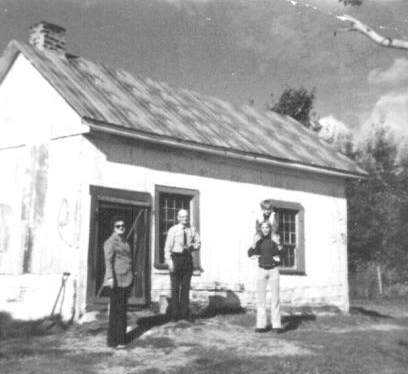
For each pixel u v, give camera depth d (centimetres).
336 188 1839
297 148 1780
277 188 1655
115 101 1396
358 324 1397
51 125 1320
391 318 1597
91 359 877
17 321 1251
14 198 1373
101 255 1273
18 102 1407
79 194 1231
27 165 1361
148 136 1312
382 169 2683
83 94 1323
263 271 1159
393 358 917
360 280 2816
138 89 1576
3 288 1337
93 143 1262
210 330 1133
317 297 1716
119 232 996
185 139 1380
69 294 1202
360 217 2694
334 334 1162
